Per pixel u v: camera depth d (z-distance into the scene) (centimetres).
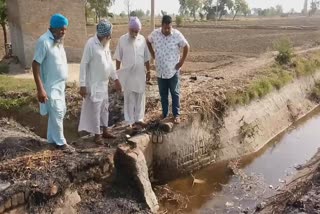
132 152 704
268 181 884
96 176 665
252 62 1766
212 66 1922
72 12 2028
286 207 670
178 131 856
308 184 755
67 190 614
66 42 2052
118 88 743
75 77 1658
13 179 588
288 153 1075
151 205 691
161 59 780
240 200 788
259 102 1200
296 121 1366
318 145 1142
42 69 640
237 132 1055
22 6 1869
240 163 993
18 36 2011
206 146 946
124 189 690
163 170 841
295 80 1523
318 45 2553
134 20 738
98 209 636
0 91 1218
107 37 688
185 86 1166
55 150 682
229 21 6981
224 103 1027
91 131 726
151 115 895
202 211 743
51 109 659
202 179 889
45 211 579
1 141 719
